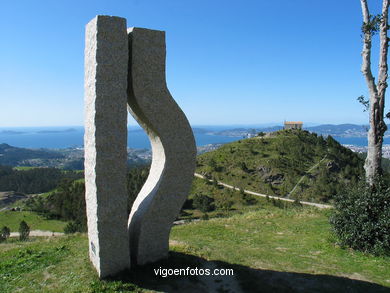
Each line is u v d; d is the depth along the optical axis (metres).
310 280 9.11
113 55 7.95
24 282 8.51
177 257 10.15
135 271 8.95
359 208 11.60
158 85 8.84
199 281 8.76
